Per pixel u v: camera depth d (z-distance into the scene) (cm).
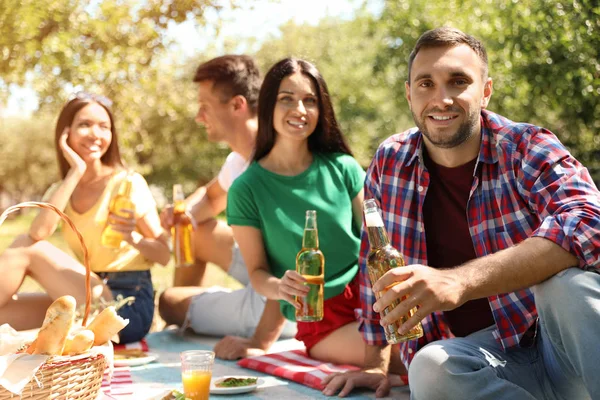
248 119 455
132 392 306
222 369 357
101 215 424
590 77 527
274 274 367
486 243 261
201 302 441
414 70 259
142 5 822
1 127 3164
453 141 254
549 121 690
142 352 387
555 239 221
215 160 2317
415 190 278
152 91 924
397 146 287
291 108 353
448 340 249
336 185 362
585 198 234
